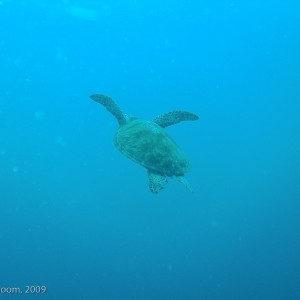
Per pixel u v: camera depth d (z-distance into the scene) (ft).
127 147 22.49
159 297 64.75
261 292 69.26
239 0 119.03
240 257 79.20
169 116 26.84
